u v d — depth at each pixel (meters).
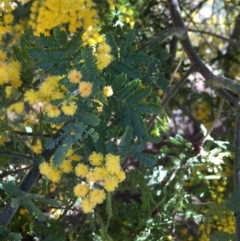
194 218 0.32
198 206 0.30
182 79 0.34
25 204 0.18
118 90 0.19
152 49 0.28
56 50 0.19
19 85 0.21
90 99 0.18
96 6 0.31
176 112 0.58
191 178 0.33
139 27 0.35
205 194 0.34
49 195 0.29
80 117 0.18
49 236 0.24
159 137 0.19
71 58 0.19
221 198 0.32
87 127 0.19
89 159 0.18
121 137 0.19
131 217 0.31
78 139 0.19
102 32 0.28
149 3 0.37
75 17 0.27
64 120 0.18
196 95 0.44
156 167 0.31
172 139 0.31
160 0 0.38
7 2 0.25
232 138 0.41
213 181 0.34
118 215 0.31
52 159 0.18
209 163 0.30
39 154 0.21
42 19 0.27
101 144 0.19
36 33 0.27
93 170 0.18
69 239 0.26
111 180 0.18
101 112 0.21
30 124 0.33
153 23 0.37
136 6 0.35
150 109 0.20
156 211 0.32
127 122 0.20
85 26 0.28
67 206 0.26
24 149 0.22
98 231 0.26
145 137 0.19
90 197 0.18
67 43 0.19
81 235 0.26
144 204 0.30
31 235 0.27
